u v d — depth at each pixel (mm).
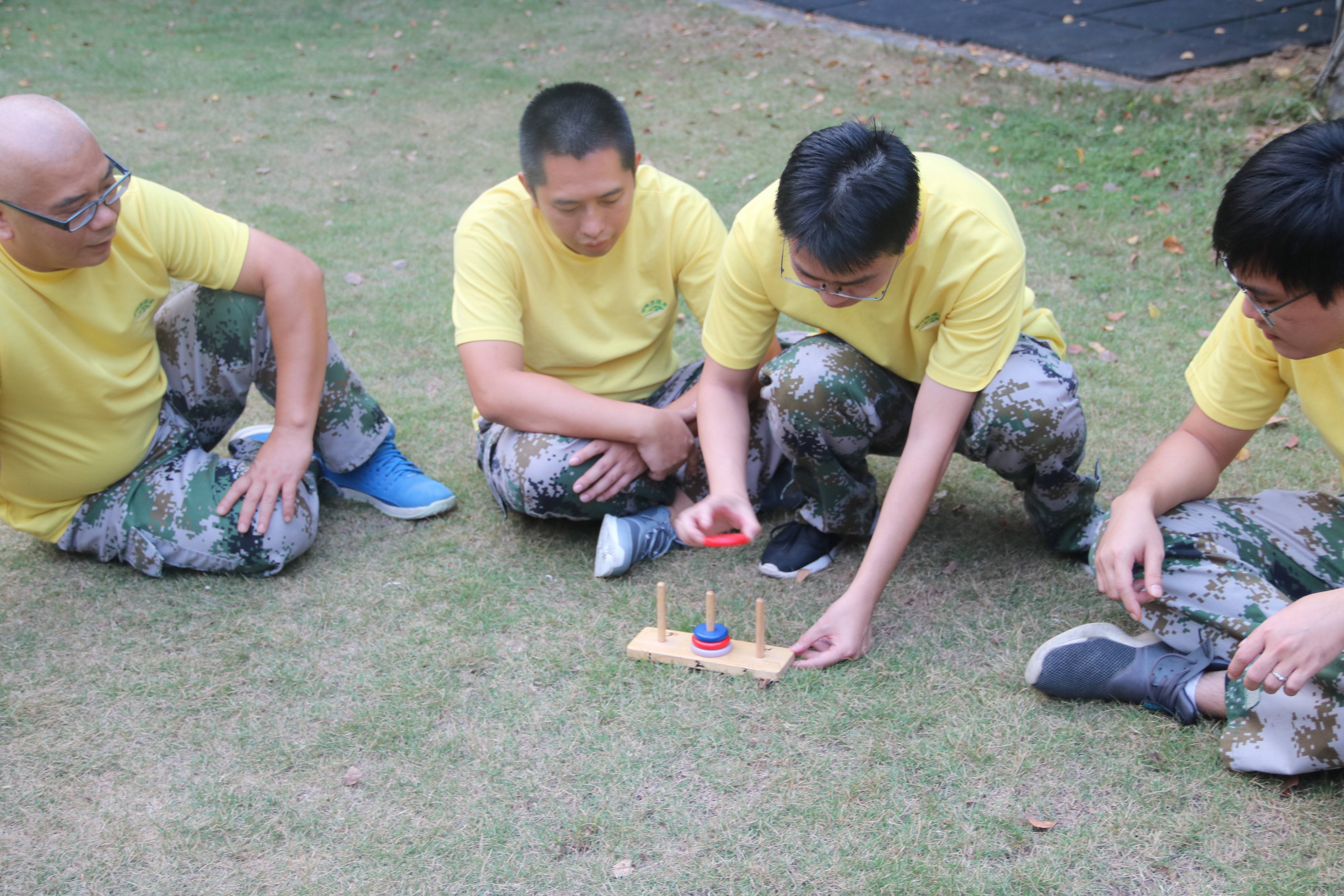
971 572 2754
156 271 2699
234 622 2654
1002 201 2438
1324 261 1675
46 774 2176
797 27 9180
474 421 3234
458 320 2832
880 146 2088
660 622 2480
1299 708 1953
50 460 2701
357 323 4445
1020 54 7938
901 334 2516
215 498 2787
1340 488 3035
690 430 2912
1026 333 2666
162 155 6840
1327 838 1887
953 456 3225
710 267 2945
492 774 2133
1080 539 2729
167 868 1950
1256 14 8352
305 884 1903
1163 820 1947
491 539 3014
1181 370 3762
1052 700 2268
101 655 2537
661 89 7953
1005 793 2029
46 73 8703
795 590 2734
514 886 1881
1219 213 1791
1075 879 1839
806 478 2746
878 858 1896
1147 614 2203
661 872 1894
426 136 7184
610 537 2781
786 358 2607
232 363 2947
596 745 2197
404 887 1888
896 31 8891
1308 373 2096
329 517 3180
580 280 2902
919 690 2314
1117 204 5254
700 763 2139
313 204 5945
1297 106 6055
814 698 2303
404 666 2463
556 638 2551
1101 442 3328
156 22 10555
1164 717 2197
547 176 2543
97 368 2641
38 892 1910
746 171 6121
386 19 10555
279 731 2273
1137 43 7891
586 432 2779
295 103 8016
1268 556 2201
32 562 2949
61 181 2264
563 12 10422
